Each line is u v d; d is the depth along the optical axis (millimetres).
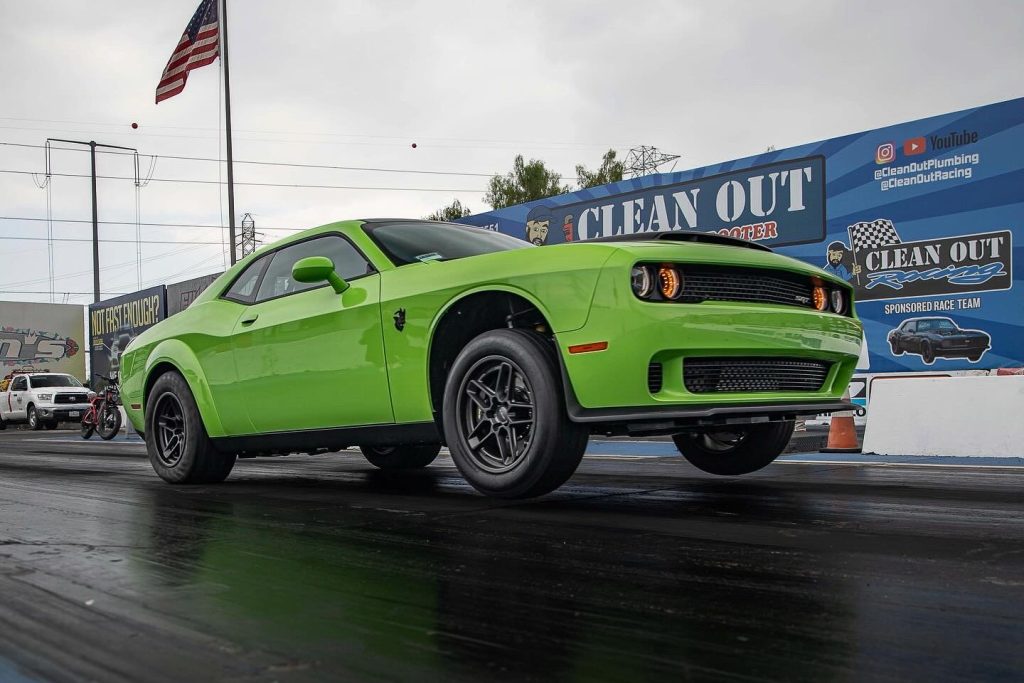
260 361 4168
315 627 1655
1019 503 3334
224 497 3912
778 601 1816
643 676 1363
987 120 10141
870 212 11039
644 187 13320
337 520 3059
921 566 2141
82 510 3410
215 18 20922
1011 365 9977
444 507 3391
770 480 4355
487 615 1734
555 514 3119
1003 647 1488
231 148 21156
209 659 1472
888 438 6688
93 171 33344
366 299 3678
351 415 3773
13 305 30781
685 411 2900
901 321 10773
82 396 22844
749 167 12133
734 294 3172
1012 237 9953
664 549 2406
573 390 3049
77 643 1572
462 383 3354
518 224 15156
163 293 21594
